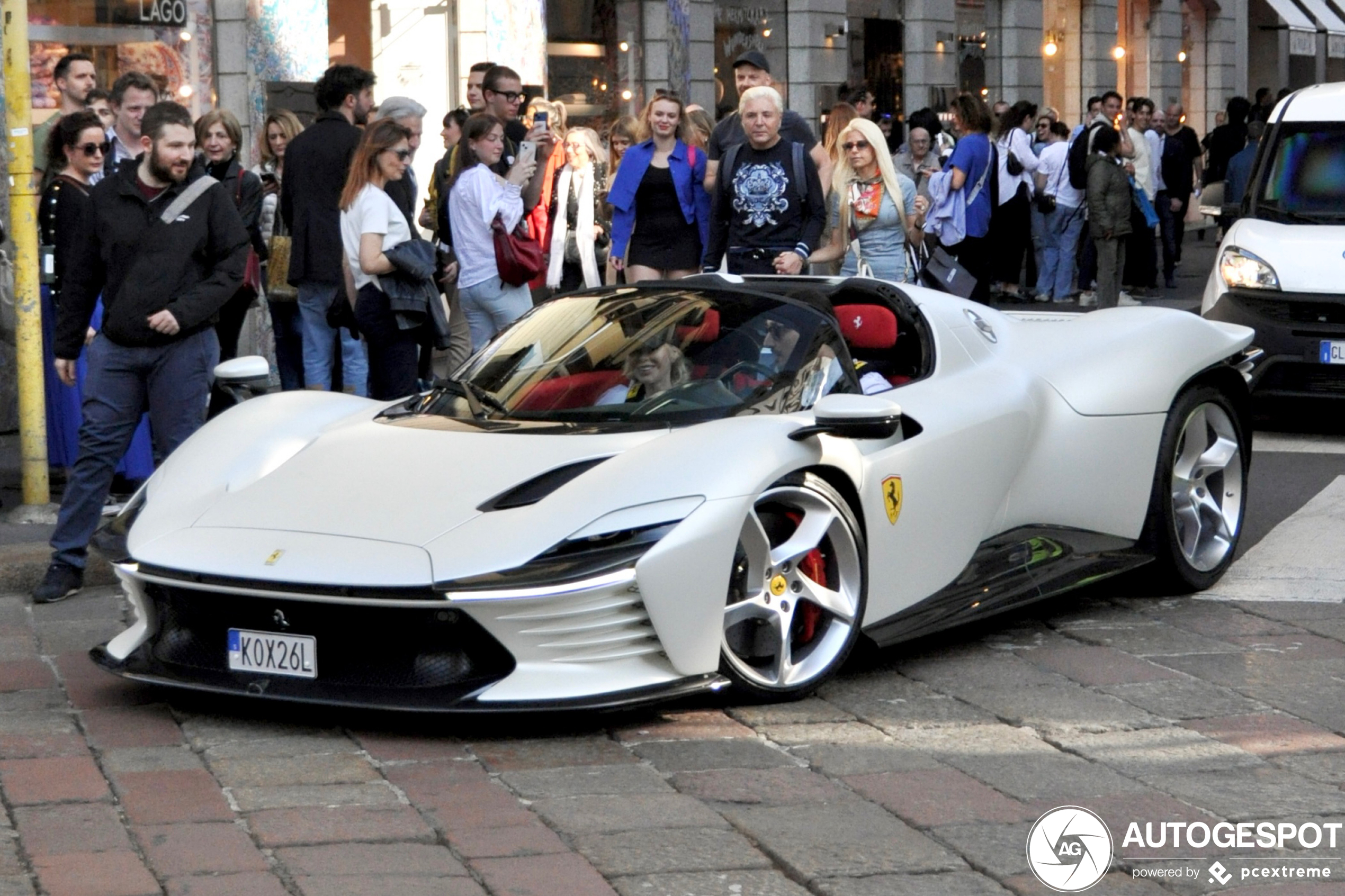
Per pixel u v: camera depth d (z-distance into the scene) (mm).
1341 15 36844
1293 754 4336
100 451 6285
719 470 4586
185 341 6305
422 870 3564
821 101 20297
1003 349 6074
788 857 3629
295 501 4773
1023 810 3928
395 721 4637
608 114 17266
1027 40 25000
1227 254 9914
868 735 4512
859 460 4988
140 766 4273
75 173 7785
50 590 6238
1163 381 6059
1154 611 5910
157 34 12531
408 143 8258
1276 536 7035
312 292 9094
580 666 4410
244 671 4617
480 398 5371
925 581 5316
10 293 9117
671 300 5617
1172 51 29656
